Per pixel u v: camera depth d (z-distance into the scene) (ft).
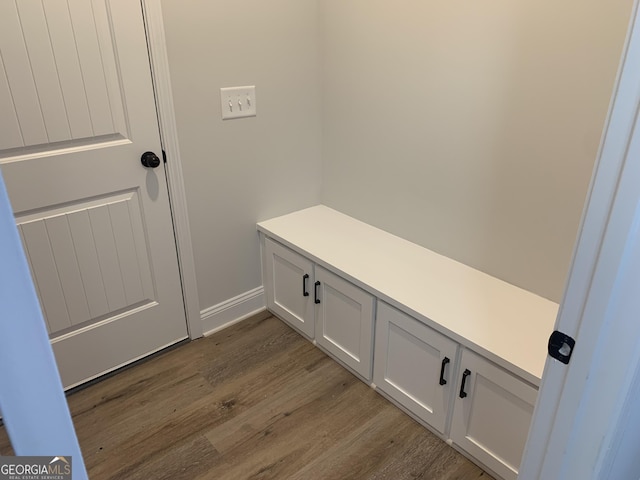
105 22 5.68
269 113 7.56
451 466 5.71
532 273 6.05
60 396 1.58
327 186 8.65
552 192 5.57
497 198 6.15
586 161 5.18
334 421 6.34
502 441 5.32
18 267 1.34
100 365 6.96
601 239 2.27
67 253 6.17
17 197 5.61
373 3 6.80
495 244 6.35
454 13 5.91
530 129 5.57
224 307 8.15
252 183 7.77
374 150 7.55
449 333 5.44
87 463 5.71
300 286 7.64
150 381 6.98
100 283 6.57
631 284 2.26
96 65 5.75
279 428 6.22
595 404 2.60
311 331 7.73
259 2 6.89
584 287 2.41
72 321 6.47
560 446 2.83
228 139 7.23
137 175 6.47
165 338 7.57
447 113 6.37
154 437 6.07
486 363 5.17
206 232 7.49
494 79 5.74
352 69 7.43
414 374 6.13
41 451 1.58
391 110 7.08
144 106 6.26
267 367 7.30
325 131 8.29
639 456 3.55
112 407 6.51
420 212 7.18
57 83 5.54
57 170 5.80
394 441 6.05
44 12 5.24
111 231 6.47
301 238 7.57
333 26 7.47
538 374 4.73
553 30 5.10
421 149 6.86
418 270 6.67
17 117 5.38
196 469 5.65
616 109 2.08
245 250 8.12
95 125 5.95
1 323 1.36
